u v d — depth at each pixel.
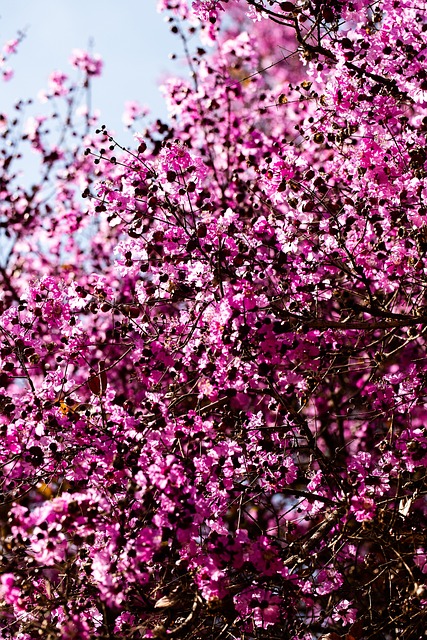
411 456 5.56
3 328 5.61
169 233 5.49
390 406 6.02
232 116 8.46
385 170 5.58
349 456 6.78
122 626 4.88
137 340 5.54
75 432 5.19
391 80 5.62
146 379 5.49
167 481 4.52
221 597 4.55
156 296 5.62
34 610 4.89
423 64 5.44
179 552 4.79
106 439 5.09
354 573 5.77
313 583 5.47
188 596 4.91
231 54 8.55
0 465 5.25
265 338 5.00
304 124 7.02
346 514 5.20
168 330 5.59
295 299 5.66
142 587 4.98
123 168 5.84
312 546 5.58
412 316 5.46
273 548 4.73
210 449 5.02
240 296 4.92
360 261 5.71
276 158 5.58
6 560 4.75
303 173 6.02
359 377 7.18
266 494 5.73
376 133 5.63
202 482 4.96
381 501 5.63
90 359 7.06
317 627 5.34
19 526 4.45
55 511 4.42
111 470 5.03
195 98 8.38
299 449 5.79
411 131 5.79
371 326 5.29
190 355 5.44
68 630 4.38
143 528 4.52
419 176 5.57
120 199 5.51
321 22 5.69
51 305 5.62
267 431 5.65
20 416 5.36
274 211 6.58
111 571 4.39
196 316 5.51
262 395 5.60
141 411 5.43
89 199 5.59
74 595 4.92
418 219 5.45
